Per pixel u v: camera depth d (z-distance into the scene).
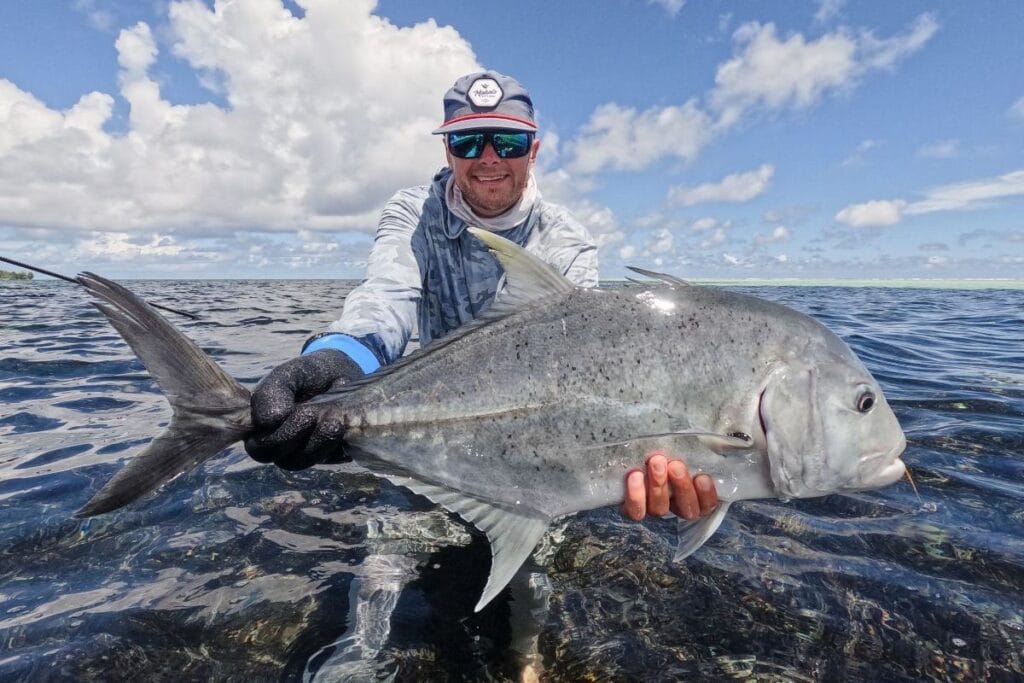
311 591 0.74
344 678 0.61
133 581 0.75
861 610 0.70
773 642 0.66
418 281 1.02
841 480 0.71
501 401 0.71
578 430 0.70
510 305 0.73
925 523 0.87
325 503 0.98
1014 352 2.32
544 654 0.65
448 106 1.05
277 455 0.66
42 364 2.06
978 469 1.06
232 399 0.64
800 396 0.69
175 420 0.62
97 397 1.60
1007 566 0.76
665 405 0.69
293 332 3.28
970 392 1.60
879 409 0.70
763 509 0.94
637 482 0.68
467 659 0.64
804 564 0.79
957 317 3.79
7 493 0.97
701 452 0.69
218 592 0.74
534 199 1.09
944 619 0.68
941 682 0.60
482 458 0.71
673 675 0.61
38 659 0.61
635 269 0.74
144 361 0.61
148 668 0.61
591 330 0.71
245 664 0.62
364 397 0.70
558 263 1.05
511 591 0.75
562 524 0.92
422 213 1.10
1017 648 0.63
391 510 0.96
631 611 0.71
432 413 0.71
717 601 0.72
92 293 0.61
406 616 0.70
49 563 0.79
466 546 0.86
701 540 0.70
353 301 0.92
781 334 0.71
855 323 3.38
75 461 1.12
